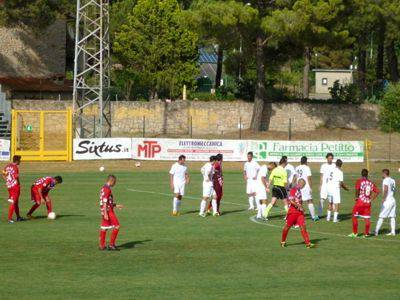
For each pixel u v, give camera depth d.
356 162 139.50
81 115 144.25
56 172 126.12
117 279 50.78
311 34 159.25
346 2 162.25
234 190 105.50
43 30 193.12
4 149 135.38
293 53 176.12
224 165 134.88
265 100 175.75
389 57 197.38
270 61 179.62
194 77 196.25
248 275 52.50
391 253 61.31
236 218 79.44
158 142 136.88
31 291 47.25
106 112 166.25
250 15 154.88
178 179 80.44
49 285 48.84
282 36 158.62
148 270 53.69
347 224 77.25
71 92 185.12
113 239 60.47
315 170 132.38
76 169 130.12
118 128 169.50
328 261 57.72
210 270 53.97
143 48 192.88
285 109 175.25
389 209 69.56
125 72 191.25
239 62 178.75
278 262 57.12
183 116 172.38
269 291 47.94
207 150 136.62
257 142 136.00
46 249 60.78
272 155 136.12
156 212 83.06
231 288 48.62
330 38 160.12
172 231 70.38
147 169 131.50
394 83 183.00
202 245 63.50
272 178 78.25
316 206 92.12
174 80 191.62
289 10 157.88
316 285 49.81
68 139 136.62
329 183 79.44
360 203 68.69
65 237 66.19
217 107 173.25
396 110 159.12
